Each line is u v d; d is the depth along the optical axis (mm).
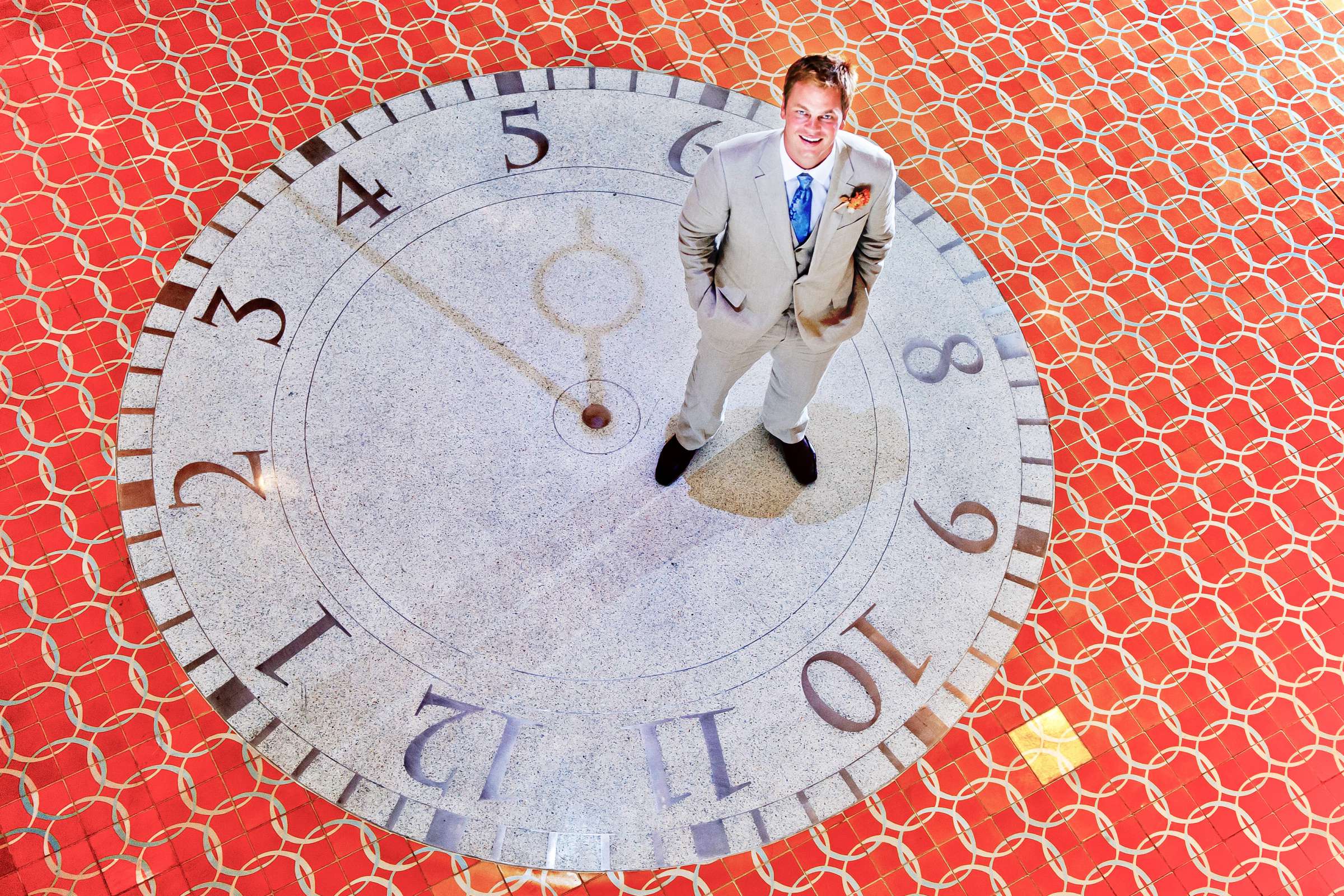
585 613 3559
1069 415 4000
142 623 3465
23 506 3600
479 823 3271
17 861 3186
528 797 3307
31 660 3406
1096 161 4473
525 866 3240
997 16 4734
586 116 4352
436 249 4074
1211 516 3863
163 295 3926
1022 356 4078
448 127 4293
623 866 3254
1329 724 3580
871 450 3865
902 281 4164
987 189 4391
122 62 4344
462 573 3590
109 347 3846
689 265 2977
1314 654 3674
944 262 4223
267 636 3457
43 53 4340
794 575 3658
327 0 4516
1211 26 4777
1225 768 3504
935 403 3959
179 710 3359
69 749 3305
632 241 4152
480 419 3826
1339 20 4824
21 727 3326
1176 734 3539
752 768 3383
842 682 3514
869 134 4477
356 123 4277
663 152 4312
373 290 3986
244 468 3682
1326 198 4457
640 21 4586
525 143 4281
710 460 3822
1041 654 3619
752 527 3723
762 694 3477
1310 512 3891
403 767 3318
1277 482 3932
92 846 3211
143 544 3555
